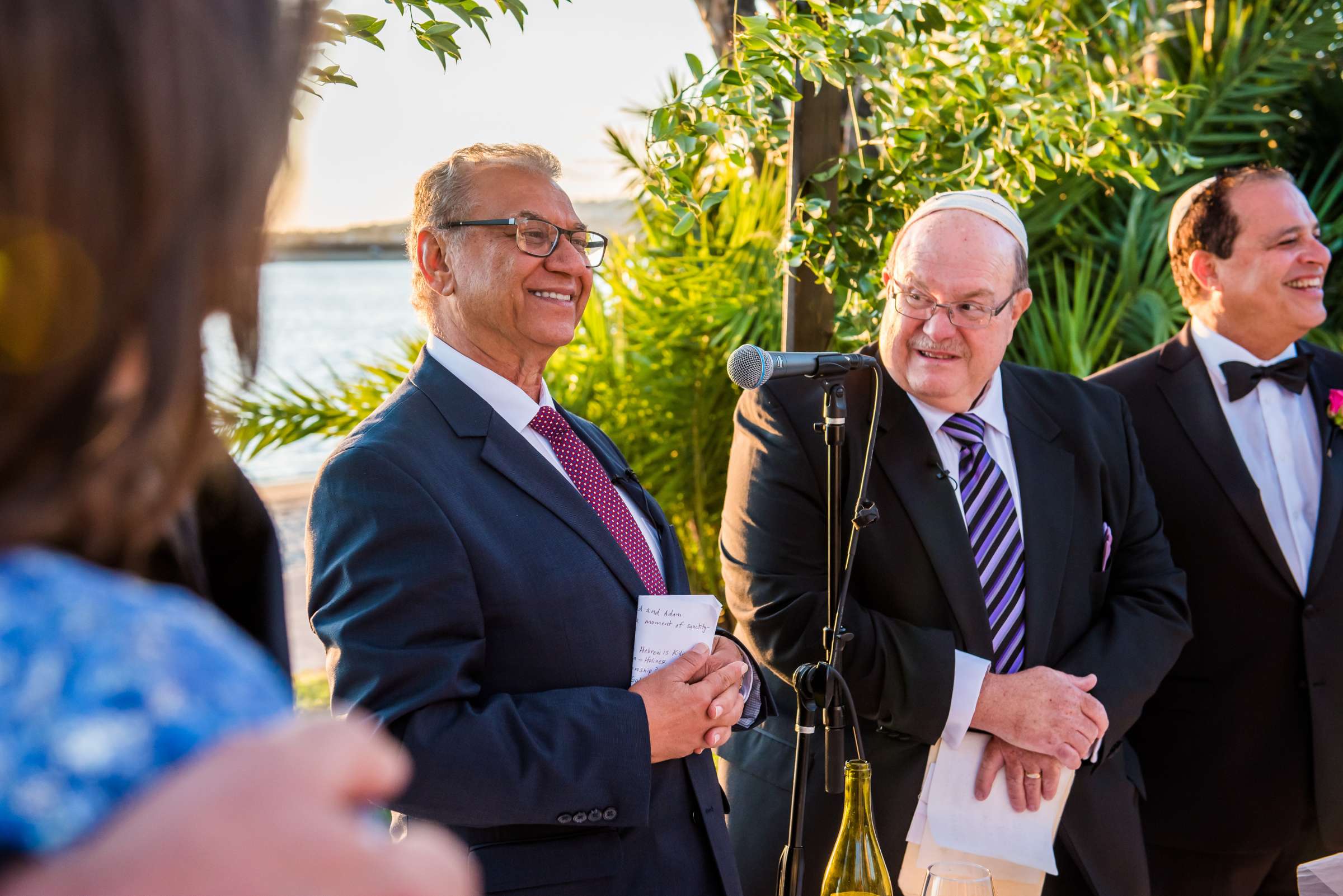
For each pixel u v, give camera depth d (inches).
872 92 115.4
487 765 63.9
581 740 66.7
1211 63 202.1
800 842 67.8
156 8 14.6
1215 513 108.0
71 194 14.1
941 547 89.6
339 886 12.4
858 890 63.5
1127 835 91.9
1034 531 92.4
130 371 15.2
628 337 176.6
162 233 14.8
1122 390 115.1
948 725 85.7
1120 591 98.7
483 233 76.4
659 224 175.0
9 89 13.8
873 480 91.6
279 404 168.2
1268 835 106.9
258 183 15.9
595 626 72.0
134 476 15.5
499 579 69.2
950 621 89.6
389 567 66.2
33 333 14.2
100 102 14.3
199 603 16.3
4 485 14.7
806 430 93.0
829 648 70.4
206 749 13.5
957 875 61.6
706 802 75.5
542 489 73.7
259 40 16.0
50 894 12.0
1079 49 130.8
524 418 77.1
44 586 14.4
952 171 119.3
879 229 115.6
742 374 67.7
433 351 78.7
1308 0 200.8
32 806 12.7
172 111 14.6
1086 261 182.5
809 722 68.1
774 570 92.1
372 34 72.4
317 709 208.4
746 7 116.0
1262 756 106.8
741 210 174.6
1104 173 126.4
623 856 69.9
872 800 87.9
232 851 12.2
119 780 13.1
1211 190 113.4
